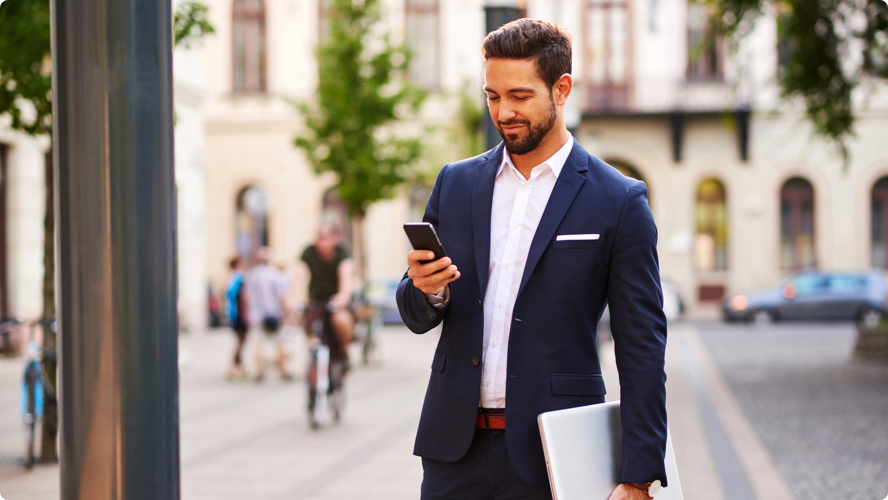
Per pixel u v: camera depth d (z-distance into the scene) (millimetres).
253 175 26891
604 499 1995
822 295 22766
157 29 2084
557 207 2084
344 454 6652
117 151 2029
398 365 13766
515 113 2012
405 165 18062
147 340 2051
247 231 27078
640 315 2033
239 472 6023
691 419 8055
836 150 11992
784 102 12016
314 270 8211
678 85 26000
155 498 2059
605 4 26312
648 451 1976
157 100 2078
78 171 2033
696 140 26203
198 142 21203
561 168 2121
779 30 11508
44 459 6430
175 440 2105
